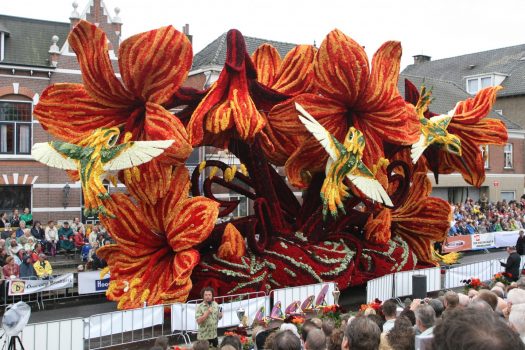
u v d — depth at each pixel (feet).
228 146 50.60
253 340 26.43
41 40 82.23
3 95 74.33
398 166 61.21
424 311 18.89
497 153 130.62
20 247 55.36
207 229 42.37
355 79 46.98
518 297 22.18
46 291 52.06
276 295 41.78
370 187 48.34
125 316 37.81
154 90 41.83
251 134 44.19
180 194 43.83
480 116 61.62
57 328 31.99
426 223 60.13
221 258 46.29
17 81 75.00
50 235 64.69
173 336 40.34
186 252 43.16
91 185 40.04
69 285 51.21
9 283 47.62
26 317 26.12
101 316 36.58
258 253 48.03
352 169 47.47
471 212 97.50
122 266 44.73
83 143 41.70
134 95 43.09
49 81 77.10
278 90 51.08
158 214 44.37
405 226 60.64
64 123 43.75
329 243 53.06
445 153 62.75
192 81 95.35
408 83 59.88
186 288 41.81
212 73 91.50
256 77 47.62
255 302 41.50
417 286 50.78
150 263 44.62
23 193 76.48
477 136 61.82
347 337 14.85
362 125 49.80
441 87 134.31
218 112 44.34
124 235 44.52
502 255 86.07
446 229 59.98
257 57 54.24
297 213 54.19
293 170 48.93
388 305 23.12
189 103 46.85
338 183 46.93
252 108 44.70
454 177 123.75
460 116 61.16
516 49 159.84
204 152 83.66
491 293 23.73
